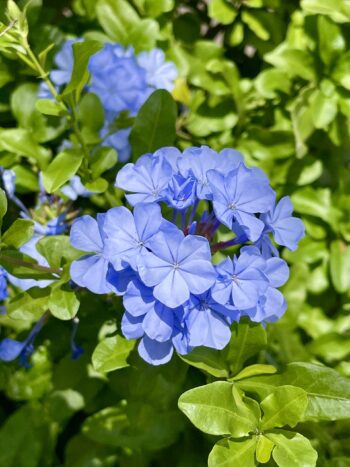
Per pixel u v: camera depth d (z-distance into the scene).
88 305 0.46
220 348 0.39
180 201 0.40
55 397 0.49
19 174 0.49
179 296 0.38
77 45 0.42
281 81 0.51
